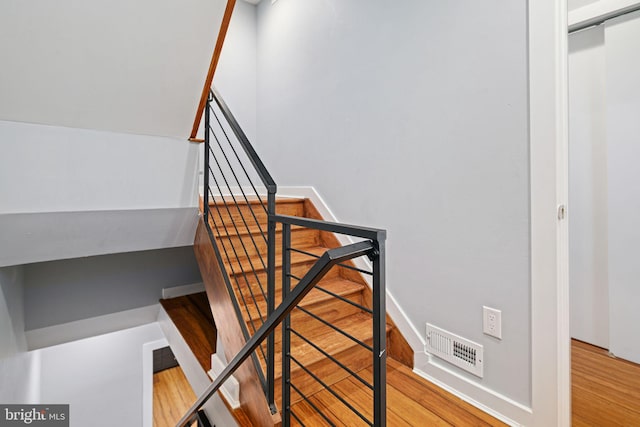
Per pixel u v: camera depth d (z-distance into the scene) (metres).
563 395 1.30
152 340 3.95
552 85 1.27
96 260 2.88
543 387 1.33
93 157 1.65
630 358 2.07
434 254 1.75
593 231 2.28
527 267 1.37
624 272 2.10
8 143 1.44
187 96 1.68
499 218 1.46
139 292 3.10
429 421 1.46
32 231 1.62
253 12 3.46
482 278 1.53
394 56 1.95
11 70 1.29
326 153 2.52
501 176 1.45
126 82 1.51
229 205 2.30
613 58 2.11
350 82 2.28
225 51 3.28
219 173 3.25
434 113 1.72
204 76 1.62
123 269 3.02
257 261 2.11
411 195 1.86
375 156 2.09
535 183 1.33
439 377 1.72
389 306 2.00
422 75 1.78
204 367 2.03
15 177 1.46
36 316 2.62
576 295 2.38
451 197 1.65
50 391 3.32
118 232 1.92
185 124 1.84
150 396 3.91
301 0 2.78
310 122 2.68
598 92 2.22
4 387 1.84
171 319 2.75
